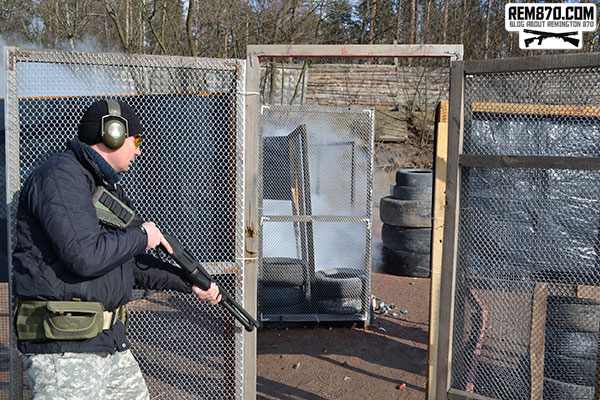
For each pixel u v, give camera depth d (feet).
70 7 48.29
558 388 8.78
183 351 9.33
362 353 15.02
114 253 6.28
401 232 23.75
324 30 56.29
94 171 6.67
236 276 9.18
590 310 8.63
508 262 8.78
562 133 8.26
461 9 62.90
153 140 8.99
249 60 9.02
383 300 20.34
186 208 9.12
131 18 45.47
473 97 8.64
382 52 9.01
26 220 6.31
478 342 9.02
